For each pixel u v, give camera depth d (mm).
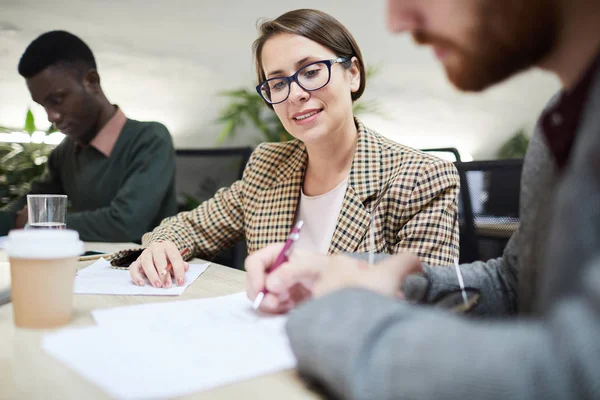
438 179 1022
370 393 324
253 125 3391
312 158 1174
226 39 3316
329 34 1117
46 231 591
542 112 578
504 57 415
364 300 401
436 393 299
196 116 3275
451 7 411
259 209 1213
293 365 465
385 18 456
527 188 583
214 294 798
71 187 2184
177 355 475
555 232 331
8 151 2756
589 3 380
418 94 3600
